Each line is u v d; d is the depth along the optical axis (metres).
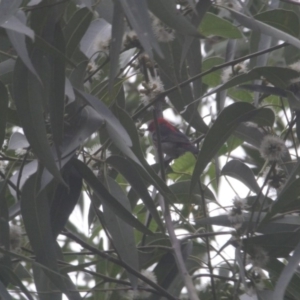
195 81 7.83
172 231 7.23
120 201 7.30
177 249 7.04
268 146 6.65
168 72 7.72
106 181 7.39
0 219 6.50
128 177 7.02
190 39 6.29
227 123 6.91
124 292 7.25
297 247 6.43
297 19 7.89
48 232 6.50
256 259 6.93
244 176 7.75
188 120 7.97
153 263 8.10
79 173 6.79
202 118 7.95
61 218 6.80
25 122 6.03
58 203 6.85
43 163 5.88
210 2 6.41
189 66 7.83
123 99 8.15
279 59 11.03
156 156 9.62
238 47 9.80
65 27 7.00
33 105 6.04
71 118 6.54
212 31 7.91
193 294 6.49
